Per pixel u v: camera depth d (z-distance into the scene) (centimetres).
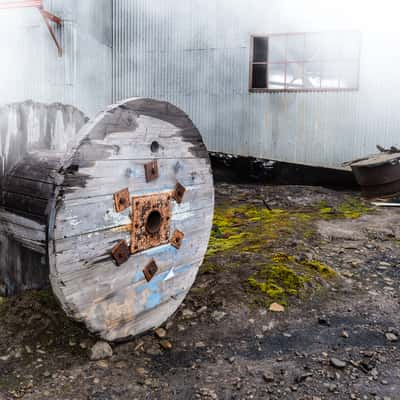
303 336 251
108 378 204
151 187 224
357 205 684
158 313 244
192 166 254
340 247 435
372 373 211
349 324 266
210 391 196
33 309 256
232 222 579
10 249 271
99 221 196
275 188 833
